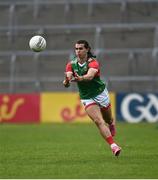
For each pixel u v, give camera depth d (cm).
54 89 9969
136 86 9812
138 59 10038
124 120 8669
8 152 4397
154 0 10912
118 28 10600
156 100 8594
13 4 11225
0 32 10888
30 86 10081
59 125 8144
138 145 4981
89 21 11038
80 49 3728
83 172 3212
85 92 3791
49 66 10262
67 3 11206
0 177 3048
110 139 3675
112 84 9862
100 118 3722
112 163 3603
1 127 7800
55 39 10712
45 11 11338
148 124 8250
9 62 10469
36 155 4147
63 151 4447
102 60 10106
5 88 10106
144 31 10562
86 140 5622
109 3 11106
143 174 3138
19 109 8919
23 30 10850
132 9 11012
